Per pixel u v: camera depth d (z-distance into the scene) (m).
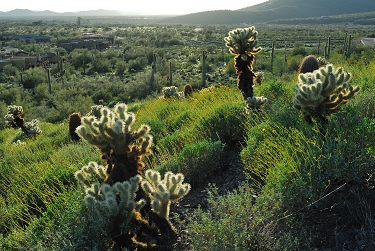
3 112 31.27
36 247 4.18
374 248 3.17
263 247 3.51
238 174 5.74
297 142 4.88
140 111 15.62
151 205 4.05
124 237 3.90
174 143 7.64
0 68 71.75
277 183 4.16
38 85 47.84
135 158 4.27
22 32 165.88
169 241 4.05
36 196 6.71
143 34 146.75
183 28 195.50
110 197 3.76
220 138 7.27
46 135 17.36
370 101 5.94
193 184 5.79
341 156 3.96
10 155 12.40
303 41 95.25
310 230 3.57
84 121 4.09
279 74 34.59
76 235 3.90
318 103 4.95
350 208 3.71
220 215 3.93
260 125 6.21
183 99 15.07
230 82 39.53
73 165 7.62
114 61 72.06
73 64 71.81
